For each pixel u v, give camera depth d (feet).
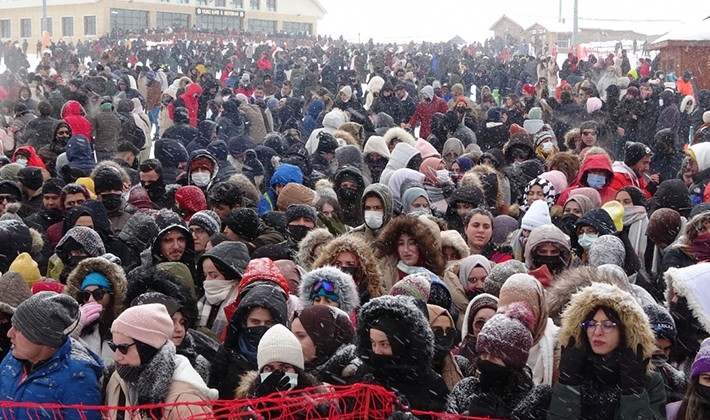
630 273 23.20
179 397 13.12
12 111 61.62
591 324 13.28
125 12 246.47
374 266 19.60
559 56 205.87
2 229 23.26
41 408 13.21
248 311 15.94
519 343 13.83
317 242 22.31
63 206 27.09
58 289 19.26
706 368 13.21
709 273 17.47
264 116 62.69
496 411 13.75
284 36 241.96
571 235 26.05
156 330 13.42
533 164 36.37
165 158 38.88
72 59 136.26
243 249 19.83
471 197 28.09
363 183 28.35
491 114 57.26
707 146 33.60
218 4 263.08
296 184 28.99
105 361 16.78
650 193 34.47
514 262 19.48
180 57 148.77
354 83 91.86
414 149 35.24
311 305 16.78
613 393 13.20
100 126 49.26
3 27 262.88
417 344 13.98
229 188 26.76
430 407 14.01
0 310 16.06
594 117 59.00
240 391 14.47
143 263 21.63
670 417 14.12
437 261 21.01
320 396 13.19
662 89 72.95
